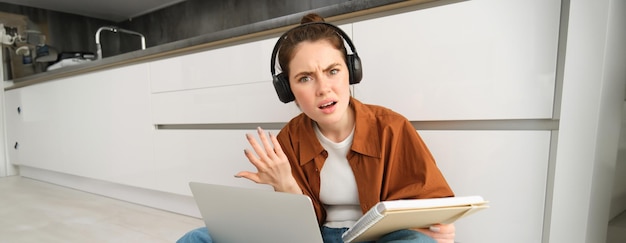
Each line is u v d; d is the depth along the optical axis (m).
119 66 1.73
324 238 0.76
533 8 0.76
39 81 2.30
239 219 0.65
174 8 2.61
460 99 0.87
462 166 0.89
